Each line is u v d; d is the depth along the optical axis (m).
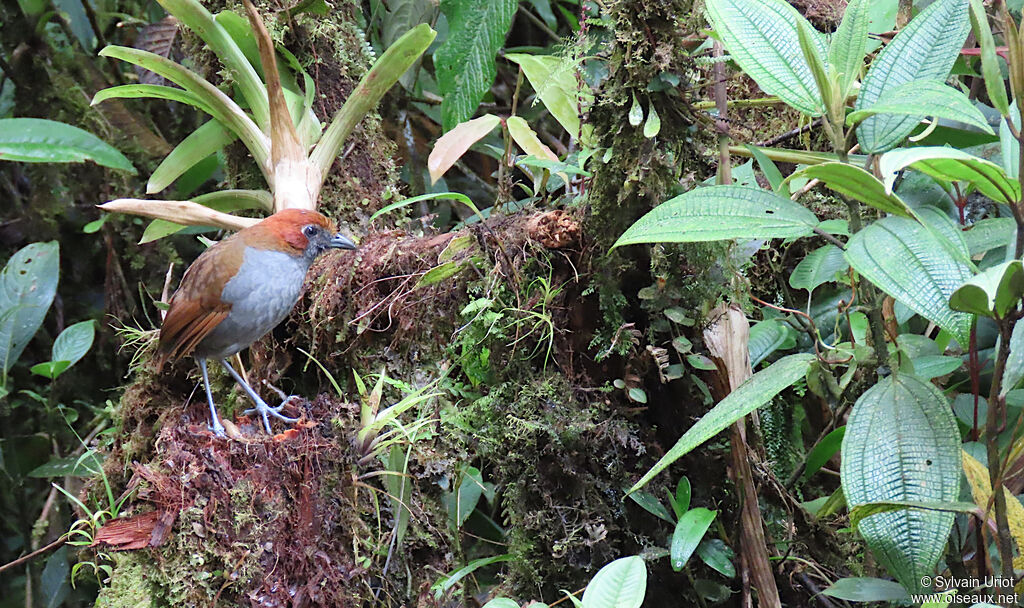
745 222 3.53
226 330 5.04
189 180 7.44
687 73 4.65
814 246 6.03
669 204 3.65
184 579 4.33
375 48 8.27
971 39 5.47
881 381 3.60
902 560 3.35
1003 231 4.08
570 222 4.91
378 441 4.96
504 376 5.16
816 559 5.27
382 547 5.09
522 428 4.95
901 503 3.20
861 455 3.44
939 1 3.85
